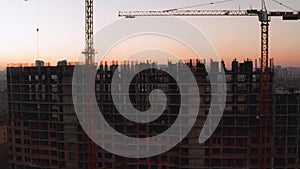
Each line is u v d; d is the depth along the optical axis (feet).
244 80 331.77
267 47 390.42
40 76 364.58
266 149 332.39
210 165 329.31
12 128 383.04
